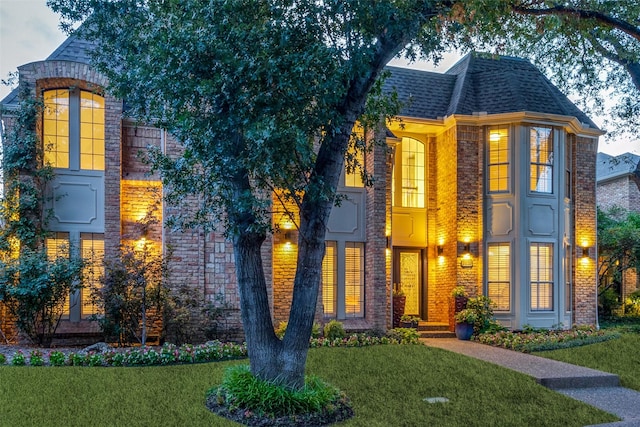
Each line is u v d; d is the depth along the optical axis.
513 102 15.27
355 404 7.65
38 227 11.55
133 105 7.70
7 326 11.38
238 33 6.07
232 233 6.63
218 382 8.09
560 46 11.62
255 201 6.26
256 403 6.70
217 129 6.12
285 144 6.18
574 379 9.73
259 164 6.21
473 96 16.00
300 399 6.80
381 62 7.31
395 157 16.11
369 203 13.87
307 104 6.52
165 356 9.43
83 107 12.34
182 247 12.09
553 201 15.34
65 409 6.67
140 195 12.66
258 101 6.11
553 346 12.63
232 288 12.25
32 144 11.39
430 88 16.69
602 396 9.25
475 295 15.08
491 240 15.16
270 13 6.61
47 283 10.46
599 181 23.00
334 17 6.95
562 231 15.41
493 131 15.41
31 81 11.71
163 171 7.05
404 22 7.11
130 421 6.36
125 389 7.62
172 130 6.79
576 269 16.38
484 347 12.75
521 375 9.71
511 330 14.73
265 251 12.45
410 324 14.48
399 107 8.57
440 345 12.86
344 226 13.75
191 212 11.98
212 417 6.59
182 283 12.00
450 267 15.36
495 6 8.38
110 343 11.43
